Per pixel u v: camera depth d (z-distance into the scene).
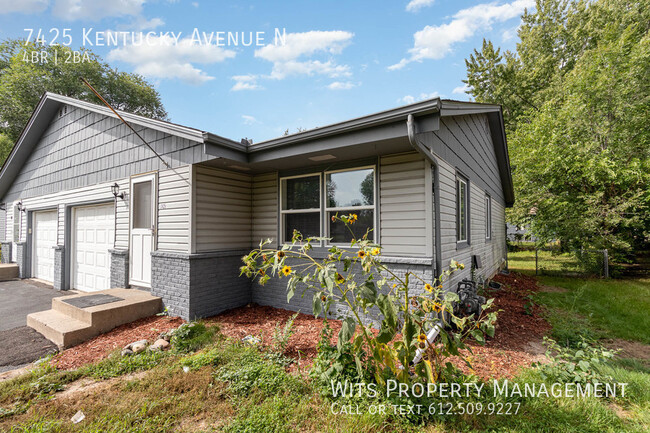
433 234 4.18
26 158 9.88
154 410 2.50
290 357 3.45
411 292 4.18
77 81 17.67
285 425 2.24
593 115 10.98
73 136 7.88
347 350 2.77
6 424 2.38
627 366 3.34
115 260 6.43
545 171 10.95
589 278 9.44
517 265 13.00
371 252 2.38
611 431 2.21
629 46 11.02
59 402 2.65
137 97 21.17
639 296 6.70
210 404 2.59
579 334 3.98
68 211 7.95
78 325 4.31
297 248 5.42
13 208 10.67
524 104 19.56
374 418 2.25
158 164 5.66
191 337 4.02
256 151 4.96
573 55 18.62
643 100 10.12
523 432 2.19
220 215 5.55
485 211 8.39
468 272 6.07
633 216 9.86
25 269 9.60
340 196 5.03
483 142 8.03
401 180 4.41
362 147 4.17
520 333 4.43
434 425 2.26
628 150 10.13
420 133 3.63
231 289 5.61
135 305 4.93
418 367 2.42
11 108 16.09
